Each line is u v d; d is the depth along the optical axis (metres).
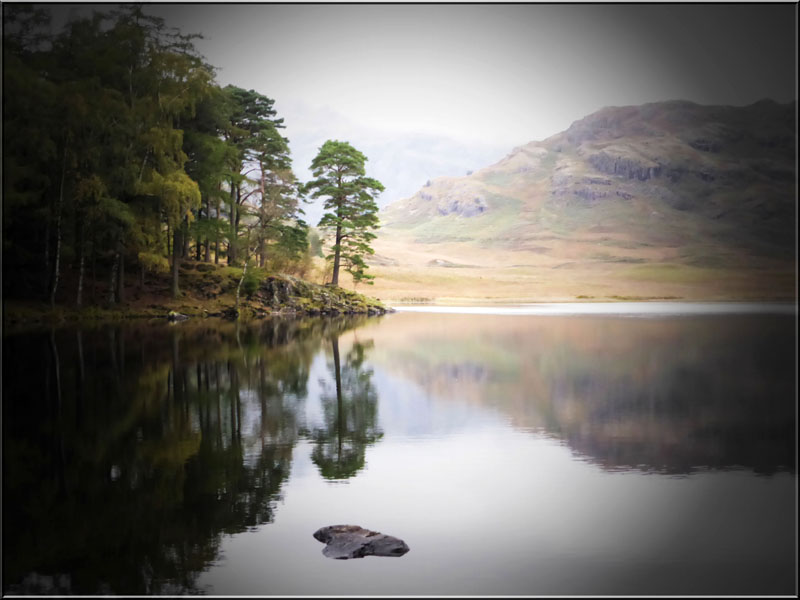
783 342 44.25
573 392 25.47
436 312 84.25
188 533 11.57
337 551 10.79
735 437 18.38
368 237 86.88
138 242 55.28
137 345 38.09
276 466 15.35
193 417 20.42
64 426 19.06
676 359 35.53
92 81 50.84
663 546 11.19
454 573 10.21
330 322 63.03
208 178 63.47
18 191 49.47
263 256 75.19
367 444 17.44
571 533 11.71
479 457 16.23
